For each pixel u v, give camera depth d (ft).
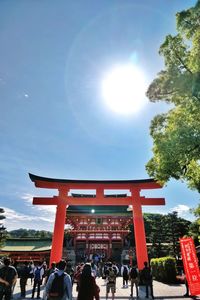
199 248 105.91
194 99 37.58
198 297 48.26
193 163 40.98
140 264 72.49
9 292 24.72
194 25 39.75
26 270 50.65
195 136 34.81
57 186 81.87
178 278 74.95
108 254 151.43
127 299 48.16
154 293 54.70
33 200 80.28
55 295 18.95
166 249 153.89
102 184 82.02
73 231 149.07
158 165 43.09
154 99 43.32
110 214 139.95
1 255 155.94
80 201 79.71
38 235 323.37
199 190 43.01
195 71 38.17
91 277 20.59
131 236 176.04
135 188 81.51
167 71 40.93
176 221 154.10
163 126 44.55
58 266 20.81
